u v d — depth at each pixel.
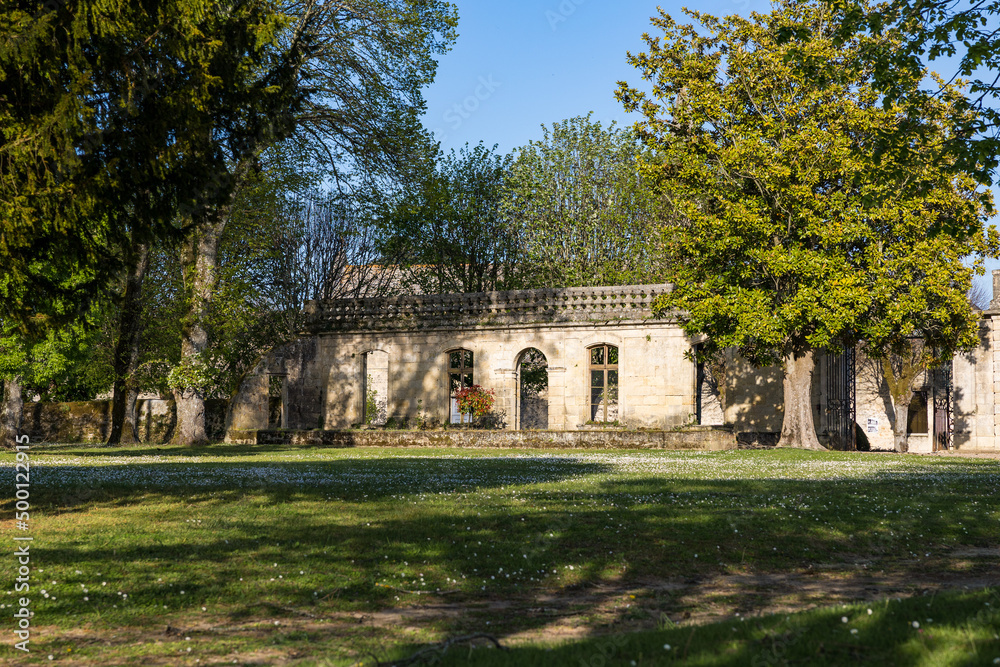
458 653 4.94
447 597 7.32
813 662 4.37
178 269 37.38
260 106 13.09
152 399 41.28
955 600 5.82
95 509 11.87
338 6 29.45
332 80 30.42
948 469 19.86
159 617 6.46
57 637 5.86
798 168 27.02
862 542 9.68
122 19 10.27
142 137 11.07
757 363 29.98
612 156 42.72
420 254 43.59
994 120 11.16
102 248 11.67
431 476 16.97
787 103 27.83
